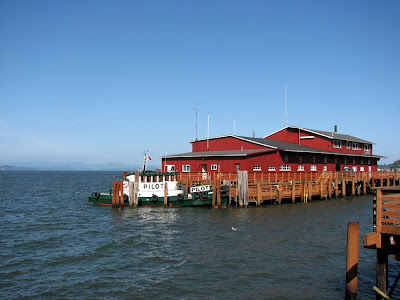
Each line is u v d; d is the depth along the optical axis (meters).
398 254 11.09
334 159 54.34
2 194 55.56
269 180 37.06
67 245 20.34
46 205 39.41
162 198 33.38
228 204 33.50
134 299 12.84
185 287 13.73
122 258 17.56
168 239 21.19
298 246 19.25
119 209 33.25
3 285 14.22
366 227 24.97
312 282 14.09
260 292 13.17
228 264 16.27
